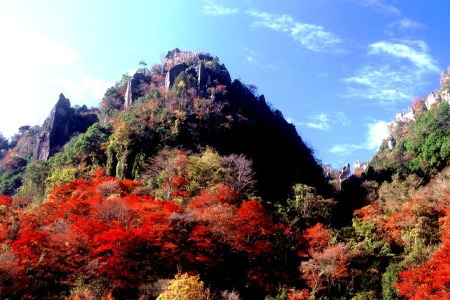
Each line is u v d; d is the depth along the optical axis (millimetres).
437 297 27781
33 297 31375
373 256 41875
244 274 38594
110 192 52000
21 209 57594
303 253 41594
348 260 39844
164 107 78500
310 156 103125
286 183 73188
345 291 37594
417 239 42969
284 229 44938
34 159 92438
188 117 75062
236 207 46812
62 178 64438
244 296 36625
